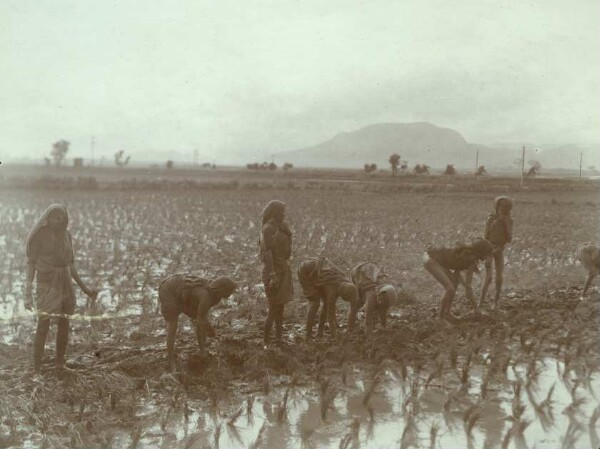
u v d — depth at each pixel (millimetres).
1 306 9836
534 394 6531
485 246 9008
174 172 52406
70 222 21375
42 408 6008
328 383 6410
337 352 7629
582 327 9016
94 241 17156
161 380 6719
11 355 7539
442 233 17266
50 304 6789
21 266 13219
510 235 9773
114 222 21938
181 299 7152
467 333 8594
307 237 17453
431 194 24578
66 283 6918
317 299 8156
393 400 6387
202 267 13148
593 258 10703
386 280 10523
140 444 5379
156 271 12727
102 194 35250
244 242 17141
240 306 9758
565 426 5754
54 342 8070
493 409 6156
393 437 5531
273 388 6715
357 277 8438
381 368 7125
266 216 7770
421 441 5430
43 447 5316
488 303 10484
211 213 25375
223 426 5781
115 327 8672
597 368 7277
